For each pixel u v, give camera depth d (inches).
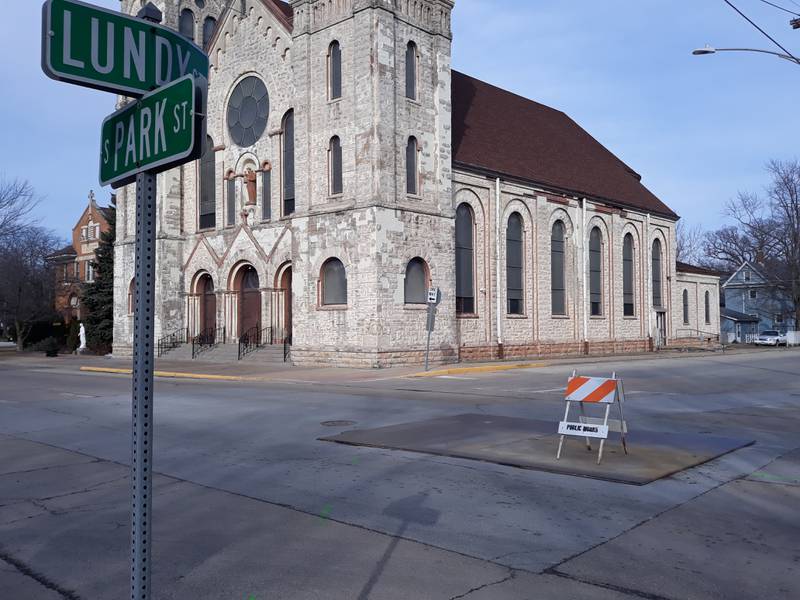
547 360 1364.4
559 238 1590.8
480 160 1389.0
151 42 131.4
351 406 641.6
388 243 1126.4
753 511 292.7
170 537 262.7
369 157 1128.2
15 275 2166.6
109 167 133.1
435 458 398.6
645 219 1872.5
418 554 240.7
